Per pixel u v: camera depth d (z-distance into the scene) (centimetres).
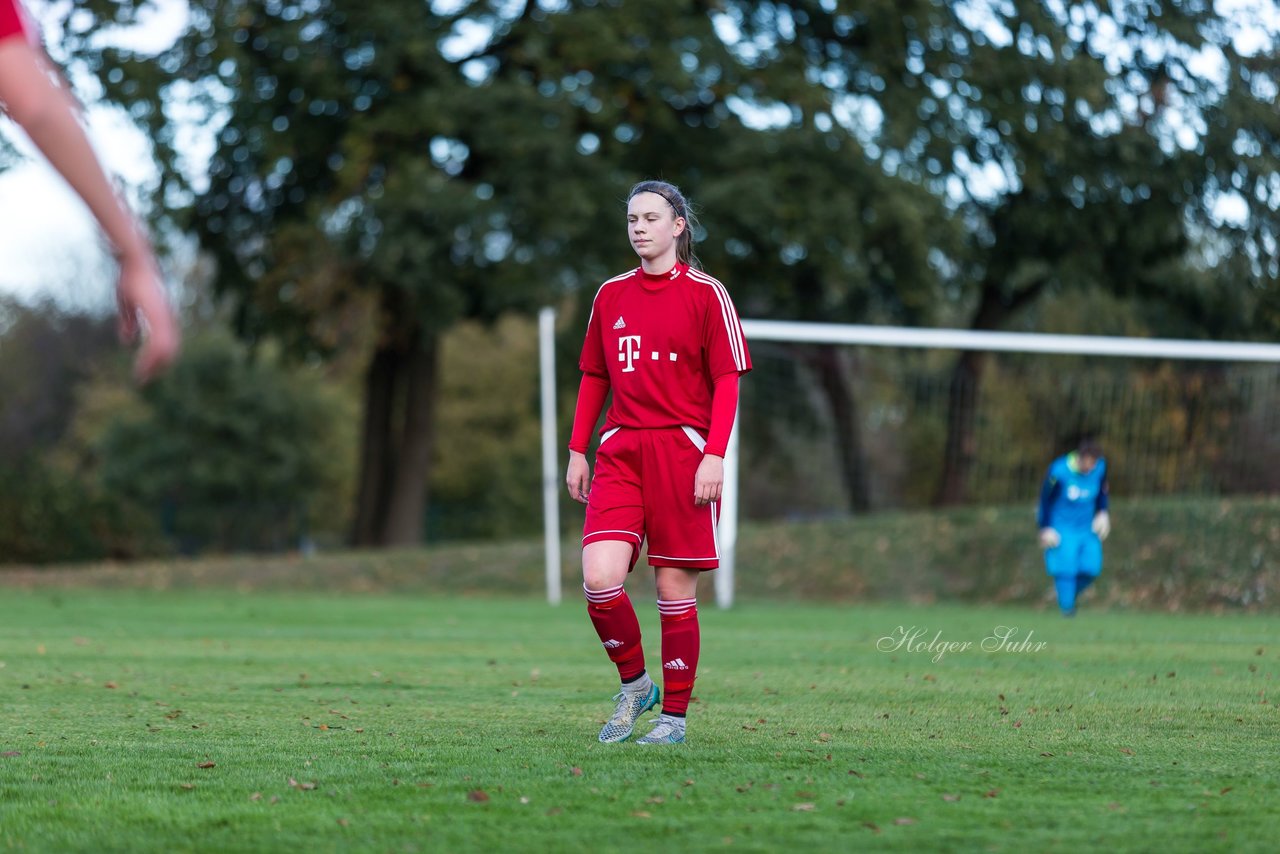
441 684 2384
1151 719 1841
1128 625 4088
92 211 572
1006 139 8188
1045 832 1100
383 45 7769
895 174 8225
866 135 8319
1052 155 8012
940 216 8262
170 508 16062
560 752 1531
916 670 2616
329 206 8094
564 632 3894
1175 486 6650
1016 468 7375
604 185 7894
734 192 7838
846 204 7944
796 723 1805
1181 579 5494
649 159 8606
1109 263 8988
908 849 1045
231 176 8581
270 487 16550
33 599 5884
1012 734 1694
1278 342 7888
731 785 1307
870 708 1980
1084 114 8094
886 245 8519
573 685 2369
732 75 8050
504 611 5125
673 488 1627
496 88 7725
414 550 7731
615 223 7994
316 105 8056
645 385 1631
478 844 1063
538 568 7031
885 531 6669
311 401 16675
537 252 8000
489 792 1272
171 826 1134
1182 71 8012
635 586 6353
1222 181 7838
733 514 5475
